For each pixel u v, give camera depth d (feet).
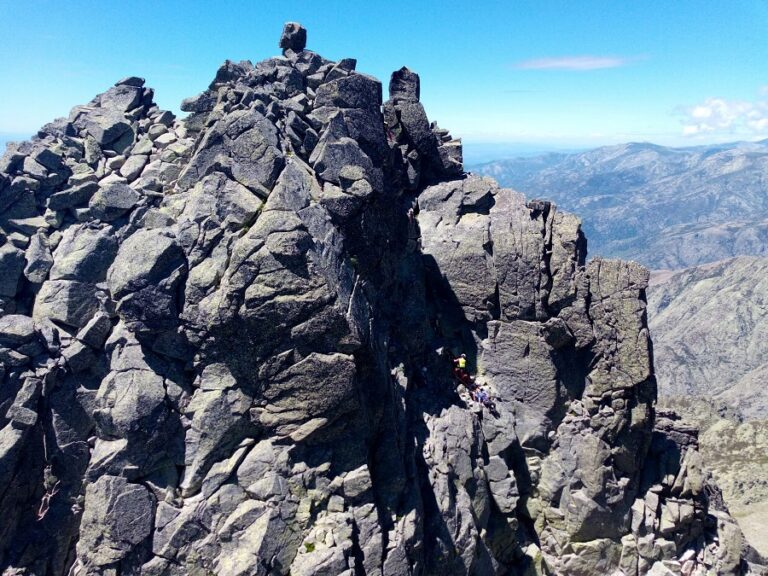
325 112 121.08
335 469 94.22
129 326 90.84
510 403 132.67
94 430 97.60
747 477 342.85
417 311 125.59
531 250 132.77
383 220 115.44
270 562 85.56
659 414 162.61
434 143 153.99
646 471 145.69
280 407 92.68
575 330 133.80
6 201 107.04
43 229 107.04
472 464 114.01
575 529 129.70
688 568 141.79
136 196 108.58
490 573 114.01
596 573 131.95
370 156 122.31
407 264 131.03
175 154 122.83
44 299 99.60
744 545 175.42
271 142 100.12
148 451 89.71
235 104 112.27
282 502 89.20
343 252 100.42
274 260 89.66
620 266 135.44
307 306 90.17
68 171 115.55
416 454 107.45
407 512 97.19
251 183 98.27
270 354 91.40
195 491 90.17
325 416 92.73
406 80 151.02
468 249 135.23
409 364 121.60
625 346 134.21
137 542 86.94
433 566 100.42
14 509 90.48
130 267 90.68
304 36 145.38
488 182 148.66
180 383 93.09
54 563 93.15
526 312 132.98
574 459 131.23
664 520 141.18
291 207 94.53
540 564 128.36
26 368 93.30
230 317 89.76
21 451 90.94
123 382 90.99
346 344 92.63
